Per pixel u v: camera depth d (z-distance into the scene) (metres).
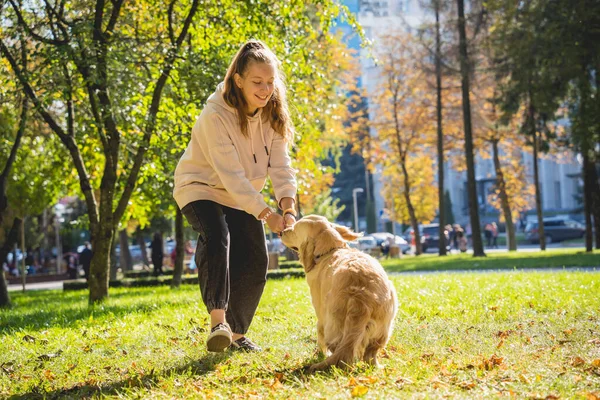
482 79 32.47
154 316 8.92
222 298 5.05
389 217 48.19
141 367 5.32
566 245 48.09
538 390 3.89
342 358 4.36
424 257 34.75
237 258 5.62
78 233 55.59
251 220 5.59
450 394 3.76
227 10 13.62
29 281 38.41
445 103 37.16
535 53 24.39
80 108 15.02
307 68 14.91
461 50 29.84
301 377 4.43
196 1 13.11
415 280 12.55
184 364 5.29
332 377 4.21
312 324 7.11
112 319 8.88
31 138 17.89
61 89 12.02
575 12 23.00
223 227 5.22
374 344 4.65
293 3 13.74
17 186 20.02
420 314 7.58
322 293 4.97
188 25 13.28
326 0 13.77
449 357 5.07
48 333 7.83
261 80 5.16
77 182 18.56
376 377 4.19
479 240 30.33
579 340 5.64
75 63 11.82
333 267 4.91
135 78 12.60
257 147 5.49
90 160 17.55
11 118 17.09
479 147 39.19
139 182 16.09
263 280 5.73
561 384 4.01
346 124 41.56
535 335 5.98
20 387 4.91
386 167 41.69
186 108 13.38
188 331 7.18
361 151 41.12
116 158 13.25
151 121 12.66
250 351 5.64
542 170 82.31
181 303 10.73
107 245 13.29
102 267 13.27
